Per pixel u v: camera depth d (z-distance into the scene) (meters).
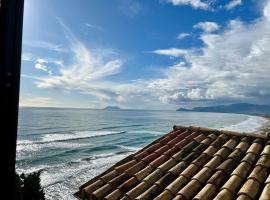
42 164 36.00
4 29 1.49
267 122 144.25
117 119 146.50
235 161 4.94
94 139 61.16
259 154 5.07
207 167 4.80
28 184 14.16
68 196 25.30
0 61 1.48
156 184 4.57
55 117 143.75
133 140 61.34
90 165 36.03
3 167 1.50
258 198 3.88
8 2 1.49
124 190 4.65
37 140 56.09
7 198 1.51
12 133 1.52
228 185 4.15
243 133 5.94
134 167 5.29
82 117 154.00
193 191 4.25
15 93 1.54
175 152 5.70
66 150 45.84
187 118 182.25
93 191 4.80
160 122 129.88
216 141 5.82
